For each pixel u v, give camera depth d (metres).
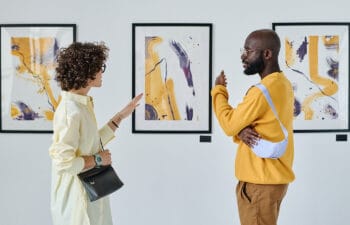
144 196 2.96
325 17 2.89
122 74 2.92
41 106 2.93
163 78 2.90
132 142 2.94
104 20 2.90
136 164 2.95
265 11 2.89
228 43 2.90
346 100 2.91
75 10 2.90
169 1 2.88
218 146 2.94
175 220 2.96
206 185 2.96
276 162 2.10
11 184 2.98
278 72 2.11
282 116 2.06
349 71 2.90
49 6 2.90
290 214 2.98
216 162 2.95
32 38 2.89
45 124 2.94
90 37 2.90
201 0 2.88
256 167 2.09
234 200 2.96
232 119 2.07
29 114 2.93
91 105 1.98
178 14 2.89
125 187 2.96
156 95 2.91
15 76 2.91
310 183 2.97
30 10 2.90
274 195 2.09
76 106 1.86
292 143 2.19
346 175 2.97
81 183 1.89
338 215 2.98
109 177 1.95
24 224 2.99
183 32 2.88
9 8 2.90
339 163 2.96
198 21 2.89
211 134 2.93
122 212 2.97
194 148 2.94
